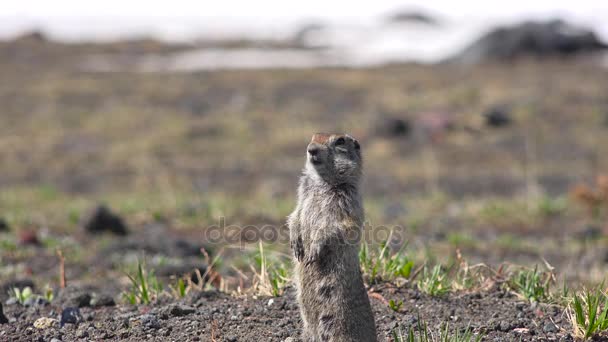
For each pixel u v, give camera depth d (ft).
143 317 27.04
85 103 140.67
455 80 154.10
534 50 179.93
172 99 143.64
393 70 176.14
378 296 28.86
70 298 31.19
